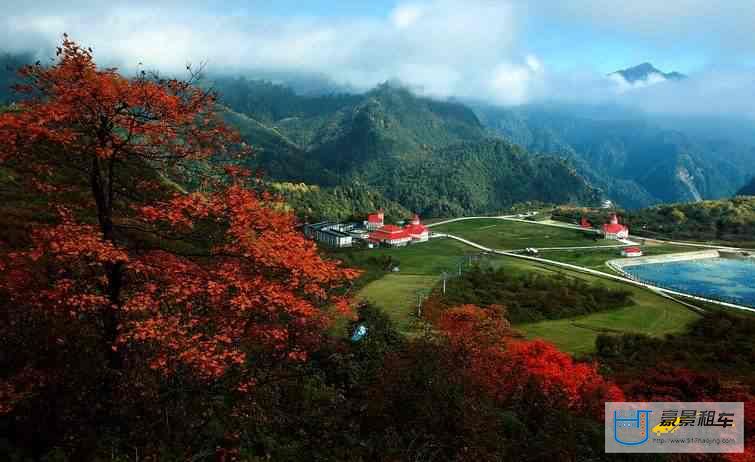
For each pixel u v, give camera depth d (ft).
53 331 54.24
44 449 50.44
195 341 52.34
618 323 276.82
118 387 53.47
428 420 58.39
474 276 342.23
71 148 54.24
